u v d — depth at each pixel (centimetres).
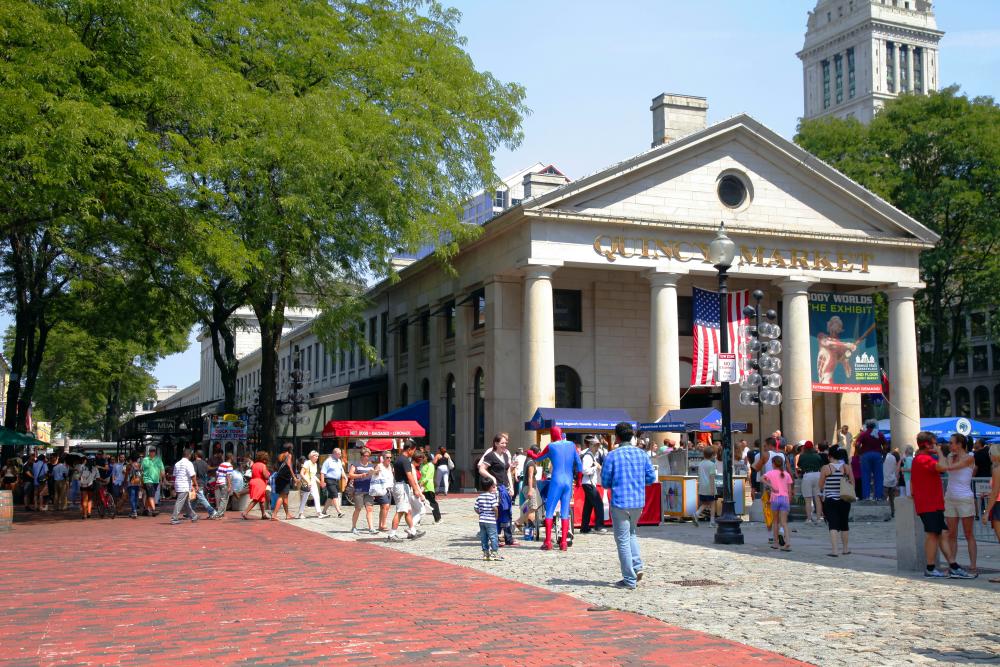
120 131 2391
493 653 885
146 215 2661
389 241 3344
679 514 2575
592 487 2212
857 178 4941
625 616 1074
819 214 4331
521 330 4166
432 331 4909
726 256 2108
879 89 16112
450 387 4784
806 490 2522
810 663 841
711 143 4153
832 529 1720
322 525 2595
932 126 4903
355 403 6234
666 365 3950
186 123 2847
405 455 2142
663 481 2631
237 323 4088
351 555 1783
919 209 4909
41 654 900
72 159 2344
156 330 4334
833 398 4650
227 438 3738
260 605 1176
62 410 8162
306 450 6125
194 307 3372
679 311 4428
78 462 3916
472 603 1176
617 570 1502
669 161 4084
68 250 2998
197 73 2623
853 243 4309
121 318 3744
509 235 4031
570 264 3906
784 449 2753
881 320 5238
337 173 3094
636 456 1314
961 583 1348
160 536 2289
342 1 3616
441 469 3941
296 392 4122
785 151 4247
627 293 4388
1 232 2638
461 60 3709
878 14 16175
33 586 1379
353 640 950
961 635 963
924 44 16500
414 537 2123
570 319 4319
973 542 1438
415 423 3753
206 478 3350
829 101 17188
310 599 1222
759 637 953
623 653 881
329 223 3134
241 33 3130
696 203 4116
